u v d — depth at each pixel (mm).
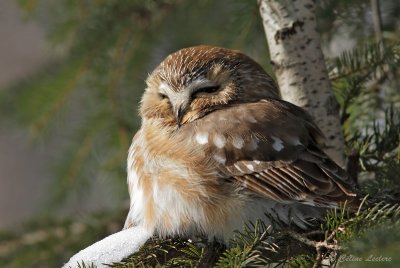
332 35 12305
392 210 8117
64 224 12688
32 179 23531
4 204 23594
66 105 12875
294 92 10539
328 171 9273
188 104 10438
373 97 11320
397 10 12156
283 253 8648
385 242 7172
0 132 13141
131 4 12703
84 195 13234
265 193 9328
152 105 10695
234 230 9305
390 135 10562
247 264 8344
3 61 22219
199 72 10523
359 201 8703
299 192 9219
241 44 12484
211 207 9430
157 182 9711
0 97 12977
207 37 12898
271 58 10664
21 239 12578
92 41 12766
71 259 9211
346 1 12156
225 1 12805
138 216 9930
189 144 9742
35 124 12906
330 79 11000
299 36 10430
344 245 7645
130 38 12852
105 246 9352
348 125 11383
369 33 12133
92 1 12688
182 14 12961
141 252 9266
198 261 9023
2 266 12477
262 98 10742
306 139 9695
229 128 9711
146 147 10055
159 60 13086
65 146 13016
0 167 23891
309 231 8992
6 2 13805
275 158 9445
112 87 12797
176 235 9594
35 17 12898
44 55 13305
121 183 13109
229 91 10570
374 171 10492
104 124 12891
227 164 9523
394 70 11125
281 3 10414
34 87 12922
